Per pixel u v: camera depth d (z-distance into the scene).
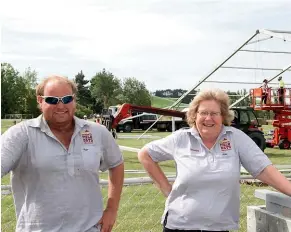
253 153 2.96
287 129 20.23
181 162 2.97
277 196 3.00
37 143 2.64
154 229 5.43
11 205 5.83
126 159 14.13
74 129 2.72
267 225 3.04
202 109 2.93
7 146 2.60
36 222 2.64
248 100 22.47
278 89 20.00
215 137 2.98
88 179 2.72
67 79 2.71
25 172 2.67
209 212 2.86
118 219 5.82
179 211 2.94
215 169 2.88
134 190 7.36
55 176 2.63
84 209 2.70
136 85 79.50
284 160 14.62
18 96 57.31
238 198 2.99
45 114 2.64
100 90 81.06
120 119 17.36
